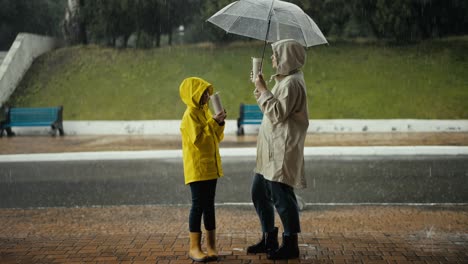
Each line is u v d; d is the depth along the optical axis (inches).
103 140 552.7
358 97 668.7
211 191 173.5
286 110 160.2
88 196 301.6
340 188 312.8
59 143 530.6
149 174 371.9
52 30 997.2
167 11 832.3
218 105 170.1
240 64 751.7
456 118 616.7
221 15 194.9
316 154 451.2
